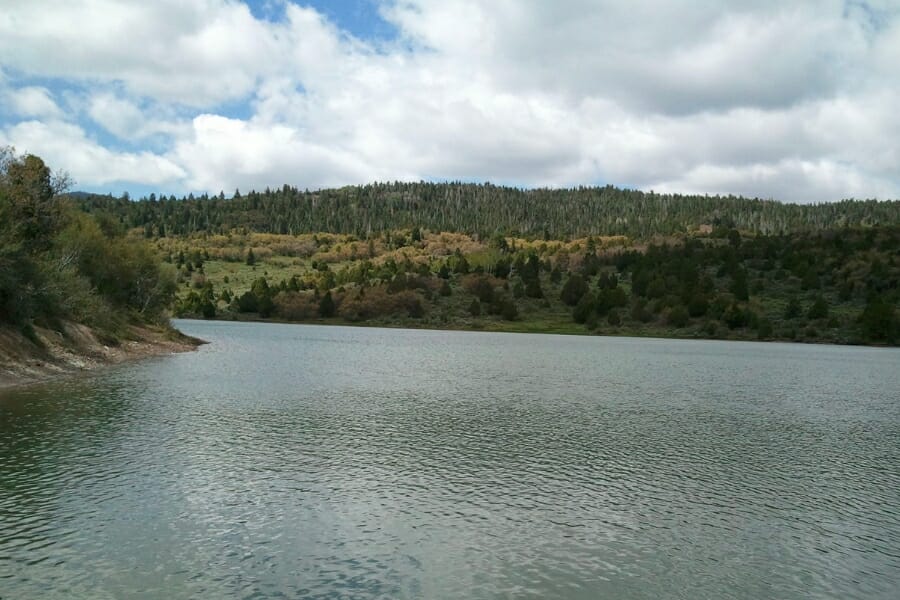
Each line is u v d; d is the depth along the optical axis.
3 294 51.97
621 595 16.84
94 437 31.02
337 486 25.22
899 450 35.34
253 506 22.47
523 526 21.62
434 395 51.66
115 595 15.73
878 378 79.19
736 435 38.41
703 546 20.42
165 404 41.25
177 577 16.83
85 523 20.19
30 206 61.09
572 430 38.25
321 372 66.44
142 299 95.62
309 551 18.86
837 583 18.02
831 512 24.08
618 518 22.78
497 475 27.75
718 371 83.81
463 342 137.50
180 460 27.72
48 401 39.50
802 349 145.75
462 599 16.28
